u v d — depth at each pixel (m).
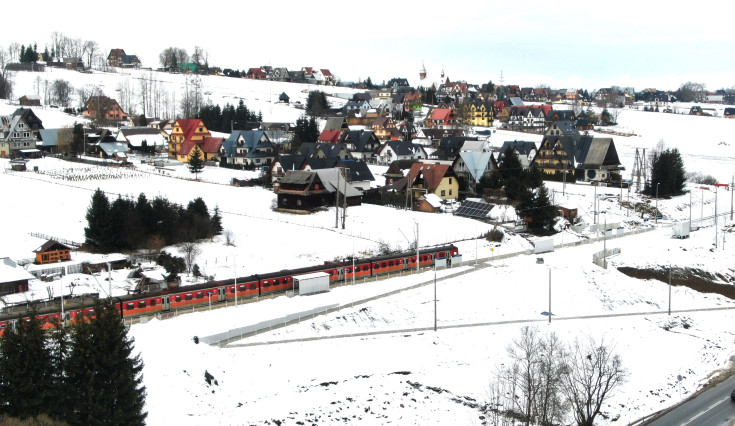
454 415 57.78
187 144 174.12
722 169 186.50
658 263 104.44
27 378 45.06
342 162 140.75
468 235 110.75
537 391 58.22
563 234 116.25
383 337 70.62
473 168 140.88
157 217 97.88
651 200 142.38
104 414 46.47
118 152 174.00
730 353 76.06
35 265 84.12
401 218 119.56
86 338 47.16
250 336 67.25
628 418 59.03
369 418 57.03
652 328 81.00
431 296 82.62
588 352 68.25
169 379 56.38
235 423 53.53
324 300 77.00
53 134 177.88
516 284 89.44
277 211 121.12
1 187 125.00
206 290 74.38
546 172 161.62
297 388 59.81
